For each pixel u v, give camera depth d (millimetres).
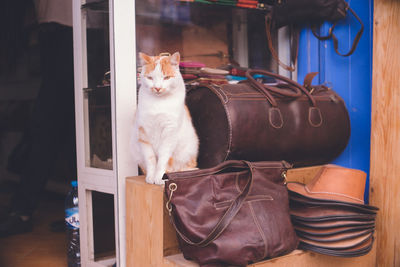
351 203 1175
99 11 1415
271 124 1361
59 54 2027
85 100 1513
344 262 1233
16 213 2088
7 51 3293
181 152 1312
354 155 1715
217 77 1789
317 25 1774
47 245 1873
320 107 1527
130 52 1369
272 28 1893
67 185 2840
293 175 1494
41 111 2047
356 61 1696
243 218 1026
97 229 1496
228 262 966
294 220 1187
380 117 1417
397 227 1384
